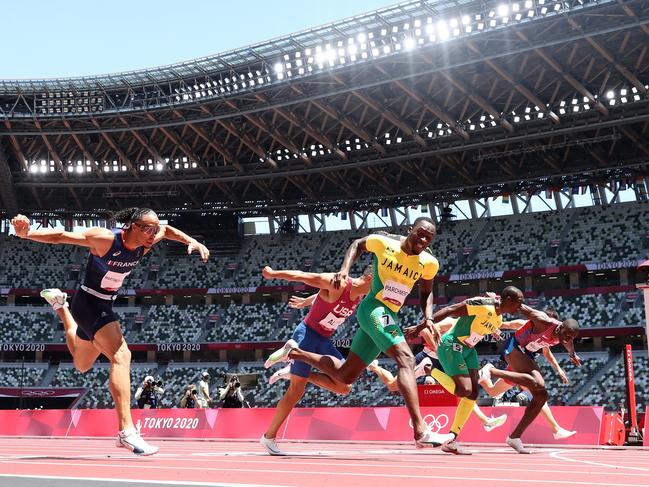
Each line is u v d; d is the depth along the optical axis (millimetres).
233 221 66688
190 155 56719
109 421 22203
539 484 5367
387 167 57375
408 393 8031
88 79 52781
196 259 66062
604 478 6234
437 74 44281
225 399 23438
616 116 45844
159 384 23656
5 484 4648
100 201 66625
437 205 63062
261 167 58219
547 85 44531
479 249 58531
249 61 48469
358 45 44750
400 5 41844
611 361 48156
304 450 12523
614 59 40500
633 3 36906
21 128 56125
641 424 21219
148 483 4676
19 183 62094
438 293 58844
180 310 63562
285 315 60094
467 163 55281
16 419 23703
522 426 12555
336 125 51125
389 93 47688
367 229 64375
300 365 10266
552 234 57031
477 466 7875
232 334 60281
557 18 38531
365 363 9008
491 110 46156
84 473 5672
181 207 66000
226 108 51250
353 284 9953
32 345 60688
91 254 8023
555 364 13898
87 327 8016
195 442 18094
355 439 17781
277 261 64312
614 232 54906
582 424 15469
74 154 60094
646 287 18391
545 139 50750
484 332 11516
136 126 54000
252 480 5289
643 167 51969
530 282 56125
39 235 7527
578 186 56062
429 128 51531
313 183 61062
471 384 11594
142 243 7938
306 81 46875
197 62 49312
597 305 51562
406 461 8695
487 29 40469
